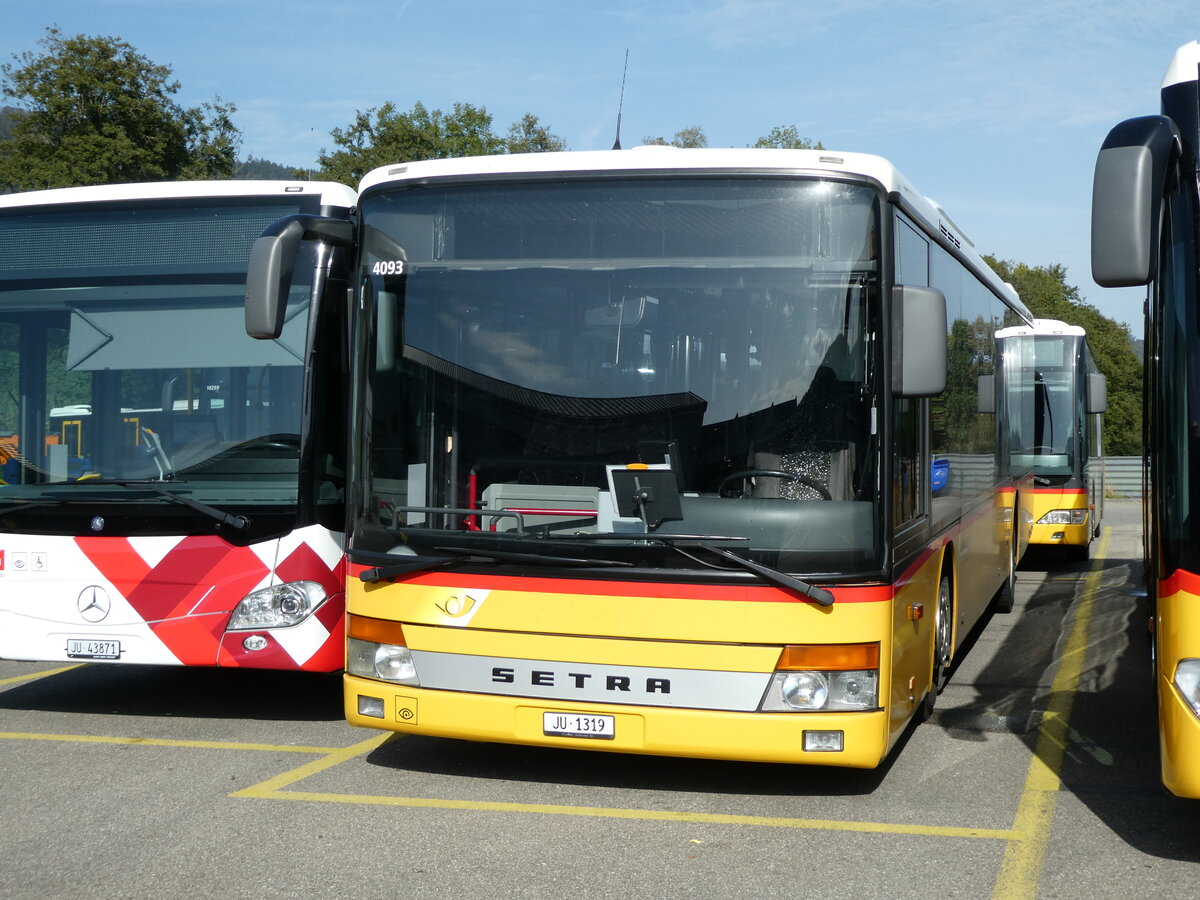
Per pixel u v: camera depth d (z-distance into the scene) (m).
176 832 5.44
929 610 6.96
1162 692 4.96
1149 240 4.61
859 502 5.53
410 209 6.18
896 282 5.84
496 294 6.02
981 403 9.66
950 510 7.77
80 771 6.47
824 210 5.70
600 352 5.85
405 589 5.96
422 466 6.03
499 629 5.76
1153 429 5.82
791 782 6.24
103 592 7.38
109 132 41.81
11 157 42.16
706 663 5.49
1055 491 17.08
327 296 7.36
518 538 5.77
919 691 6.61
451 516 5.92
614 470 5.73
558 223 5.96
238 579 7.23
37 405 7.60
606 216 5.90
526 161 6.02
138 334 7.55
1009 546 12.05
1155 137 4.72
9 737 7.26
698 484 5.64
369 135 47.44
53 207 7.73
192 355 7.46
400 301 6.16
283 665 7.19
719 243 5.77
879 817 5.67
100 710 8.03
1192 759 4.77
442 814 5.70
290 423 7.27
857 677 5.46
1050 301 70.81
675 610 5.53
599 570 5.62
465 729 5.82
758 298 5.71
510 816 5.68
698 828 5.50
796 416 5.61
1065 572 16.41
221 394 7.39
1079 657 9.84
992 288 10.79
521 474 5.85
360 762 6.65
